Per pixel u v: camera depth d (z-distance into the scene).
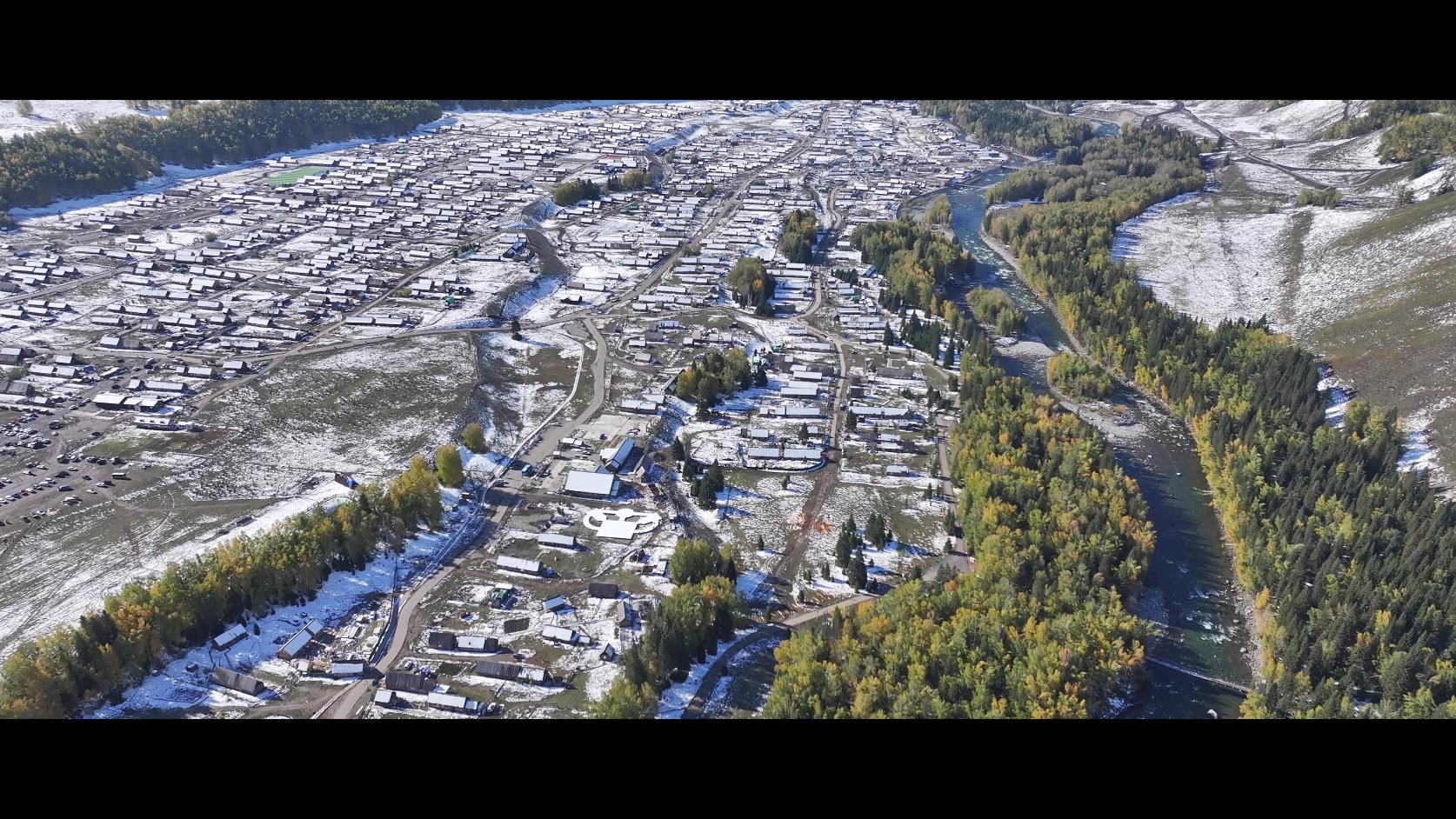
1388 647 185.25
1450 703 172.25
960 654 182.25
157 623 186.38
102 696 179.62
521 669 188.88
